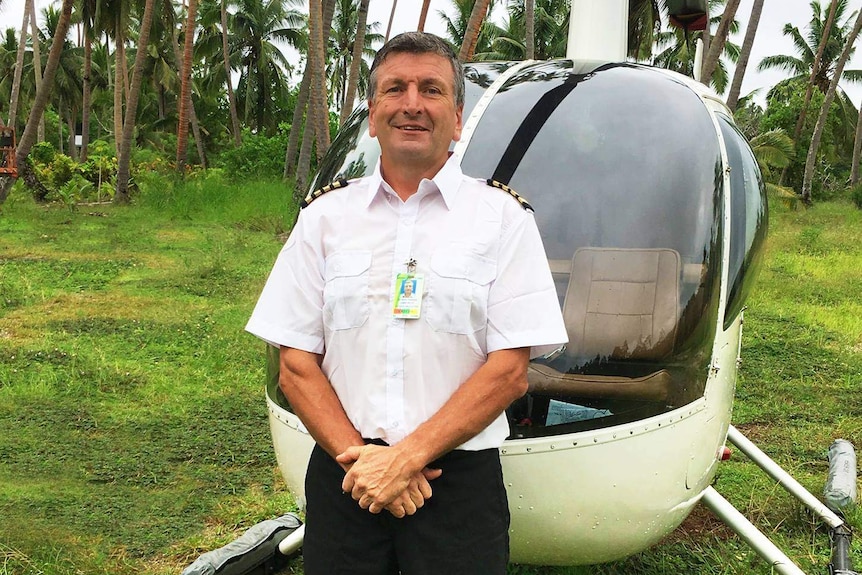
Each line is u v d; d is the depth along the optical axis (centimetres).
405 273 173
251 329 184
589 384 220
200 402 511
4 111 3909
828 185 3406
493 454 181
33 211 1611
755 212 276
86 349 618
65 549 319
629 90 262
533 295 174
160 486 390
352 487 166
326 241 182
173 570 312
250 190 1645
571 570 294
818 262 1184
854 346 693
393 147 174
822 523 355
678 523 240
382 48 180
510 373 171
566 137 249
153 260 1045
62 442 441
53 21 3603
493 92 266
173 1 3231
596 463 212
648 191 239
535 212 238
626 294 230
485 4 1049
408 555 174
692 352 232
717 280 241
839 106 3309
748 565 314
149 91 3884
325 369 184
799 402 543
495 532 179
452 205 176
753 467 431
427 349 172
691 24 386
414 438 166
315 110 1232
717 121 266
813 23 3288
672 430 223
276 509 363
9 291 820
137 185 2014
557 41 2819
